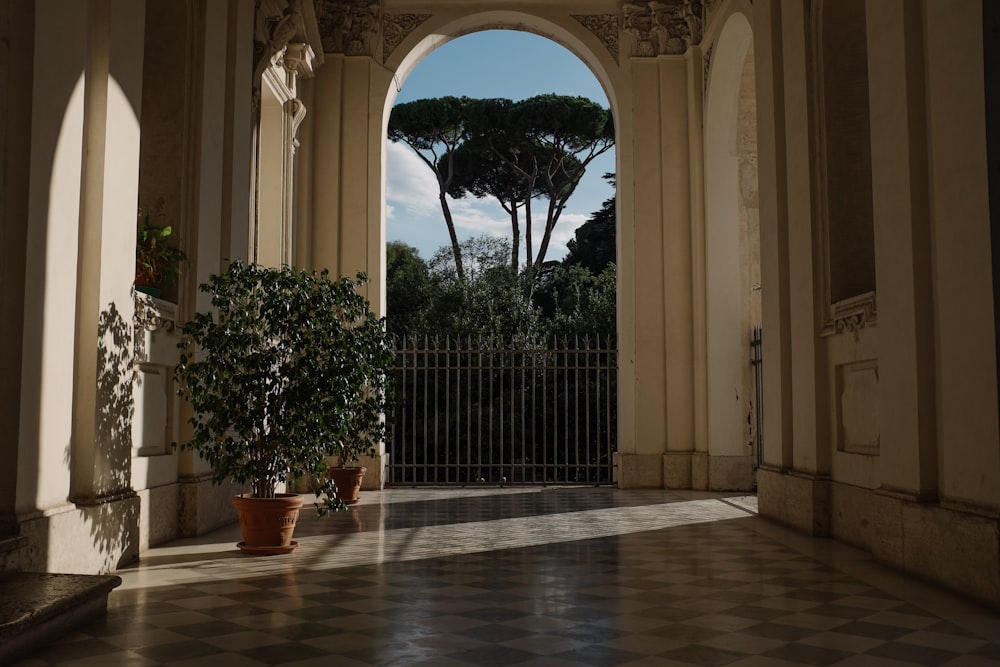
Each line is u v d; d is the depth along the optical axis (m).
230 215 9.95
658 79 15.27
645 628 5.08
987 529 5.73
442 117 31.19
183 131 8.82
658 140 15.16
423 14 15.53
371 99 15.22
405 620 5.27
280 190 13.16
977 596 5.83
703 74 14.71
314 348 7.72
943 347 6.50
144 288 8.12
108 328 6.79
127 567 7.02
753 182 14.49
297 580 6.53
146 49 8.84
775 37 10.34
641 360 14.86
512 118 30.78
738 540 8.73
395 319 23.61
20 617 4.38
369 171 15.03
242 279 7.76
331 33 15.22
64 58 6.13
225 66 9.95
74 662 4.36
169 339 8.49
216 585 6.32
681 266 14.91
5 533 5.43
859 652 4.57
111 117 6.83
